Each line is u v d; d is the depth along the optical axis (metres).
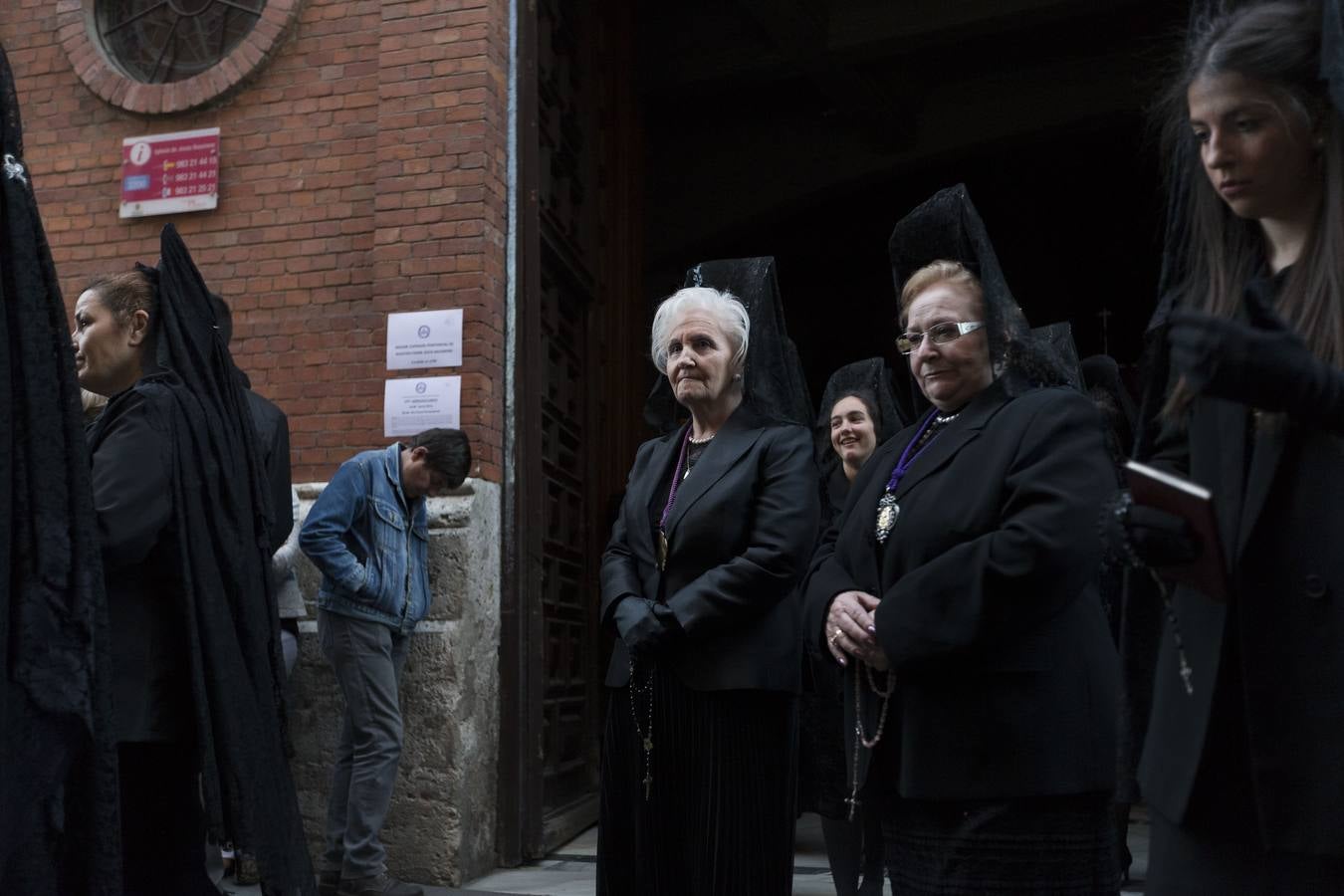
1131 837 5.86
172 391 2.83
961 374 2.34
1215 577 1.36
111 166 6.11
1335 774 1.30
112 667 2.52
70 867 2.32
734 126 10.74
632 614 2.79
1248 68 1.37
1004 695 2.06
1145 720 1.71
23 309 2.32
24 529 2.28
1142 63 9.94
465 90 5.66
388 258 5.61
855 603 2.27
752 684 2.75
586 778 6.60
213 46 6.18
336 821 4.68
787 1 8.51
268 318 5.77
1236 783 1.42
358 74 5.89
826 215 13.62
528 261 5.86
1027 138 10.43
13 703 2.21
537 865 5.39
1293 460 1.38
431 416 5.44
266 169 5.92
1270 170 1.40
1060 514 2.02
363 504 4.72
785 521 2.82
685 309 3.06
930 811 2.13
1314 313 1.40
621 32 8.24
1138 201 13.29
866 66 9.74
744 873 2.72
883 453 2.51
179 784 2.80
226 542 2.84
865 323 14.01
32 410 2.31
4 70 2.38
